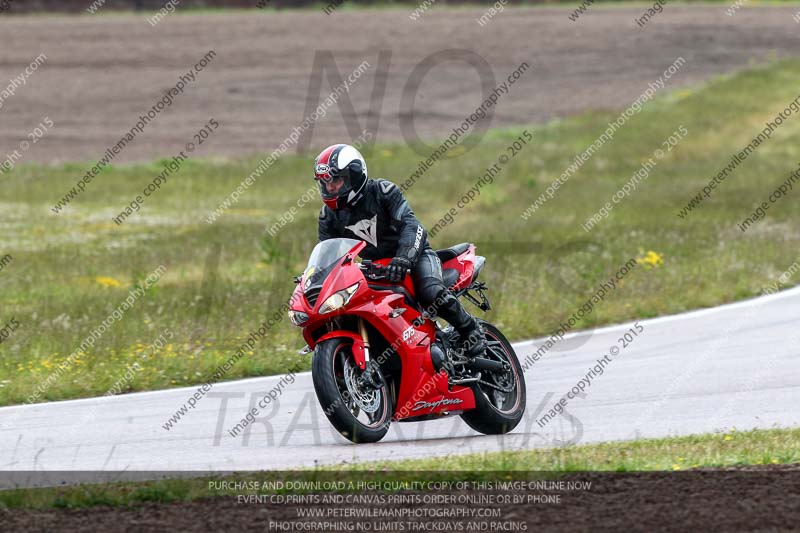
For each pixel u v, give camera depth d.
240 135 124.12
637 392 34.94
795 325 45.34
